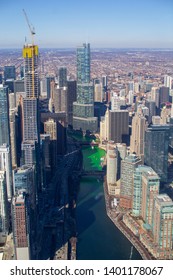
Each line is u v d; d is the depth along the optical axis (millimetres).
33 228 196500
